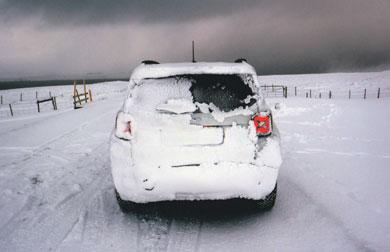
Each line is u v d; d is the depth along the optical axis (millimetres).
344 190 4480
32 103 35219
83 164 6367
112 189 4852
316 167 5652
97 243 3246
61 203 4352
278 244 3127
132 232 3455
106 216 3877
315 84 65625
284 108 15289
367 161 5949
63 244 3250
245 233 3365
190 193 3244
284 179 5039
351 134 8727
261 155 3352
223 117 3330
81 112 17141
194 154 3258
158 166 3258
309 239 3195
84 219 3814
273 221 3609
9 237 3432
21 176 5660
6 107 30859
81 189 4898
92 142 8547
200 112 3328
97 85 84125
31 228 3633
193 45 5566
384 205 3938
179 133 3295
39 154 7340
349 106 15734
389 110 13727
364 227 3396
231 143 3301
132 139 3361
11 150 7898
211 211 3928
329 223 3514
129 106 3500
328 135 8680
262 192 3336
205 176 3213
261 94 3668
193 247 3115
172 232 3430
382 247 2996
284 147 7348
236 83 3582
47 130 10930
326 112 13742
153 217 3807
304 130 9594
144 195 3285
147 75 3615
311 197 4258
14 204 4383
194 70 3576
